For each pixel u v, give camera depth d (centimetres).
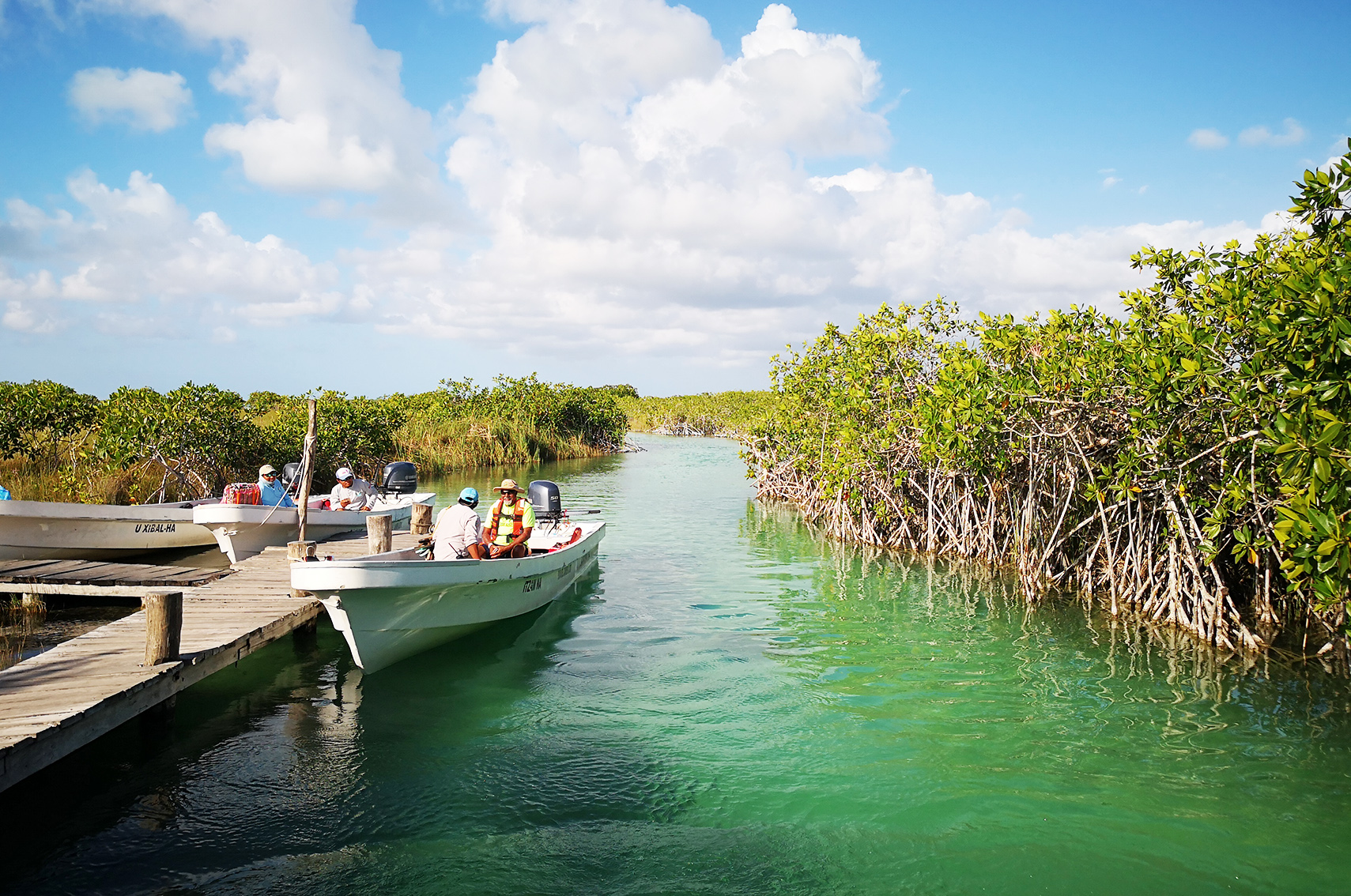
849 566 1516
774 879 533
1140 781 658
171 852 570
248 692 861
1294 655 961
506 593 1053
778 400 2391
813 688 862
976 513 1541
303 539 1197
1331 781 657
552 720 783
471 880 535
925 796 636
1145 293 1072
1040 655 973
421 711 807
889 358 1723
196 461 1984
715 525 2055
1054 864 546
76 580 1062
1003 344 1260
